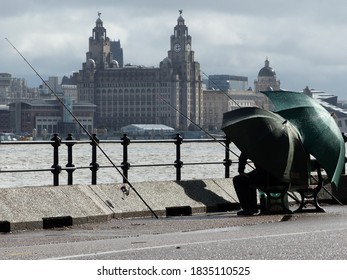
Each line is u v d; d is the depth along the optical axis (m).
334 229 26.08
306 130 32.94
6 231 27.45
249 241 22.98
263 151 31.78
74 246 22.62
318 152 32.78
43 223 28.41
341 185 39.59
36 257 20.44
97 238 24.92
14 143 30.36
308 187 33.00
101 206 30.62
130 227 28.28
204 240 23.42
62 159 126.62
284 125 32.03
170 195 33.75
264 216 31.70
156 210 32.69
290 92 34.09
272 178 32.62
